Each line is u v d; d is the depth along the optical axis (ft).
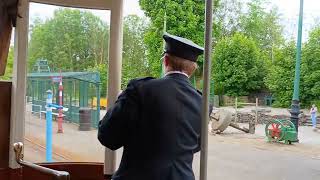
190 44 7.55
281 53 71.82
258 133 49.01
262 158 32.04
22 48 11.00
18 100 11.00
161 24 43.16
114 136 7.14
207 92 6.30
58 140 12.26
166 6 43.60
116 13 11.61
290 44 73.92
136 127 7.09
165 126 7.02
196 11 43.21
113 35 11.60
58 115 12.39
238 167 28.14
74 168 11.96
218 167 27.89
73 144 12.24
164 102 7.09
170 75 7.52
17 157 7.82
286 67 70.85
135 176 6.97
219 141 41.22
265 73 73.56
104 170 11.58
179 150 7.09
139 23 43.29
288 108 69.05
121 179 7.07
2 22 10.26
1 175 10.81
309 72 67.87
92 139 12.32
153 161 6.97
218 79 73.05
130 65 34.60
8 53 10.64
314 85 67.56
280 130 41.78
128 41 37.24
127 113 7.00
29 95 11.71
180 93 7.29
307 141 43.88
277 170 27.91
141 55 36.50
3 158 10.85
